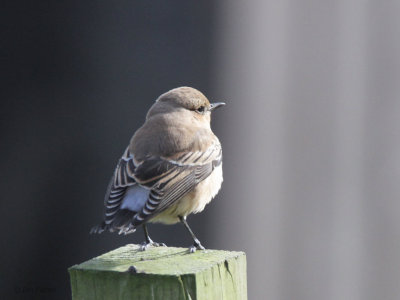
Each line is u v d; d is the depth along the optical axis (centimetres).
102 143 1155
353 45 1268
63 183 1153
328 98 1267
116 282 679
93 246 1145
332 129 1268
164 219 945
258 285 1248
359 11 1267
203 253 745
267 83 1267
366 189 1258
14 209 1154
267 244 1255
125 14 1166
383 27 1262
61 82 1164
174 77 1169
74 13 1167
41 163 1157
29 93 1165
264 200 1259
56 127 1161
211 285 689
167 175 905
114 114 1159
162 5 1170
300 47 1264
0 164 1158
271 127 1267
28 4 1170
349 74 1270
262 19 1243
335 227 1258
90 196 1150
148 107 1158
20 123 1162
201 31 1188
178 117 981
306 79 1267
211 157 966
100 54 1165
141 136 941
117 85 1161
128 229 832
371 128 1263
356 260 1252
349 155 1264
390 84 1262
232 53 1220
